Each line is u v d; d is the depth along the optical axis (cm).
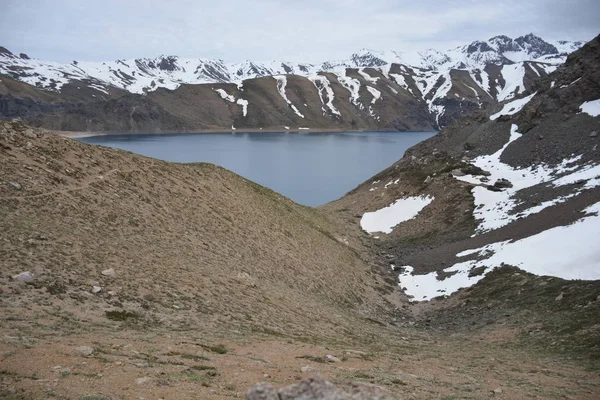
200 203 6097
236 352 2502
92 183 4947
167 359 2105
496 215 8750
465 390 2239
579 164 9594
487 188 10294
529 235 6881
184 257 4500
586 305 4209
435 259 7738
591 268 5075
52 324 2488
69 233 3834
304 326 3878
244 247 5638
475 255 7125
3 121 5097
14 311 2545
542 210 7781
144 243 4381
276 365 2261
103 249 3853
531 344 3838
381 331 4622
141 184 5597
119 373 1758
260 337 3094
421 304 6238
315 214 10019
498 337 4222
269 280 5069
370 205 12562
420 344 4144
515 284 5531
